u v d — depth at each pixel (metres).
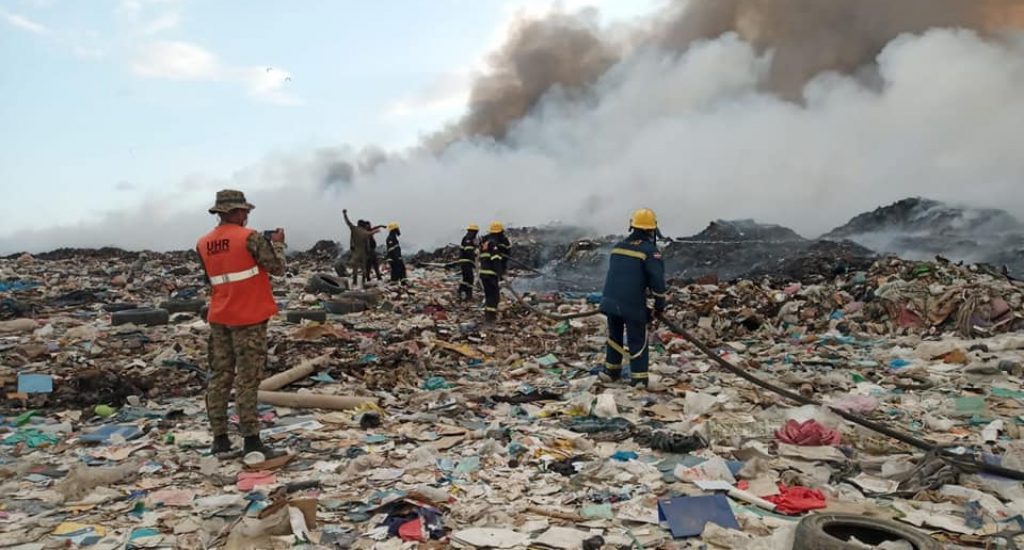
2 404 7.54
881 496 4.92
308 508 4.43
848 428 6.44
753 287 16.45
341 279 19.34
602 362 10.17
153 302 17.16
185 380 8.61
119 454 5.96
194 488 5.20
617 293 8.45
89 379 7.96
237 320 5.73
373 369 9.31
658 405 7.58
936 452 5.44
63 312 14.90
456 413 7.37
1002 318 11.55
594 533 4.33
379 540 4.26
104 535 4.34
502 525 4.48
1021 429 6.34
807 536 3.79
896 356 10.09
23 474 5.45
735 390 8.16
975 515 4.40
